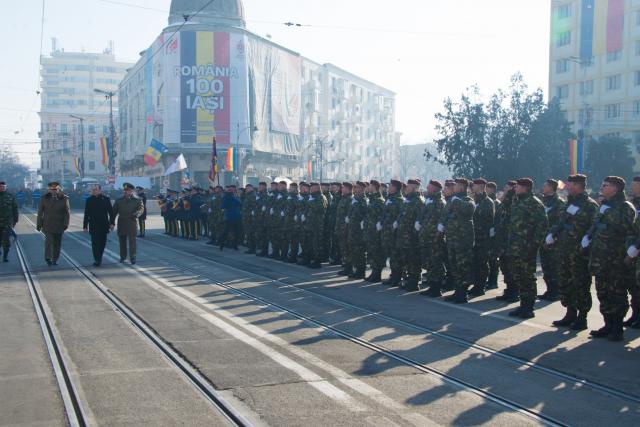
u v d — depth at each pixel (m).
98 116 114.75
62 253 18.22
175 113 54.09
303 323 8.98
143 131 64.81
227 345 7.70
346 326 8.83
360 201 13.66
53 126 113.38
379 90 92.31
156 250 19.59
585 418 5.38
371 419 5.29
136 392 5.98
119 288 11.93
